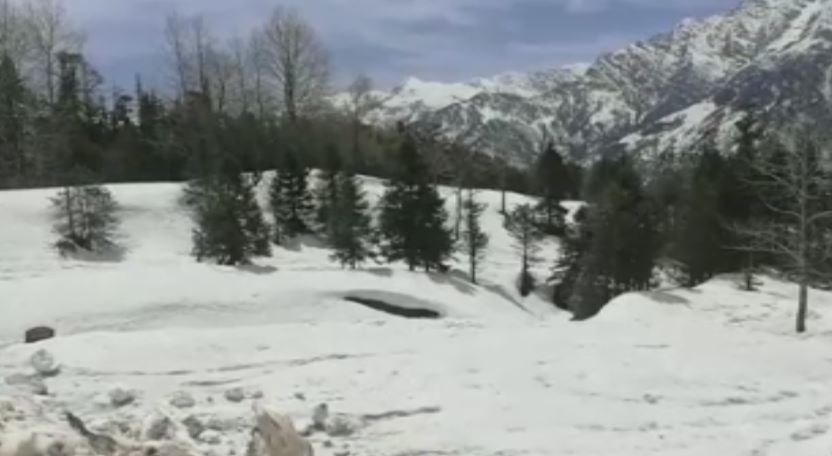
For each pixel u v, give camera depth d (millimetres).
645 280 43281
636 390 12758
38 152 70062
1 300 35875
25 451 7723
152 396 11617
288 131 80312
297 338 14828
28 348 13336
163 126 81875
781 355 14992
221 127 76188
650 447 10609
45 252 53000
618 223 43656
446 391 12297
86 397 11242
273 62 87500
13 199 58094
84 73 86438
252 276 42531
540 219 70750
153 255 55594
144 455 8305
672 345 15305
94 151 76750
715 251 45562
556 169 78562
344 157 73312
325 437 10523
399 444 10398
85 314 35406
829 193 37406
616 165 73000
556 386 12758
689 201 48438
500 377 12992
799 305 30438
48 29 80250
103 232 55500
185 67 90938
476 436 10734
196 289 38750
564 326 17594
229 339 14383
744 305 33938
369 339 15195
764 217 45688
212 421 10484
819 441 10922
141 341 13812
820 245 37156
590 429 11211
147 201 61969
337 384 12477
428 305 43844
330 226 55688
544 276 56844
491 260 60781
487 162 94750
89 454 7996
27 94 75812
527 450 10383
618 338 15844
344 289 42219
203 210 52781
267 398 11719
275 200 61750
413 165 56594
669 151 112750
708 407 12266
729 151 71500
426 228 51688
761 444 10797
